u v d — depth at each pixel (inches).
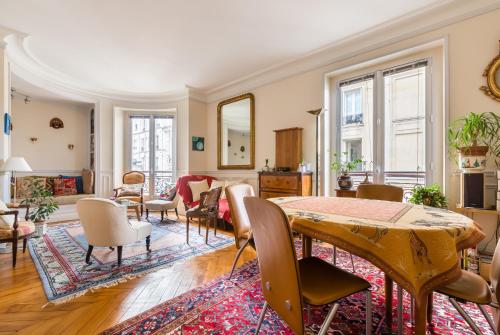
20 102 212.8
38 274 90.0
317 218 52.4
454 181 101.6
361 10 106.2
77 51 142.1
